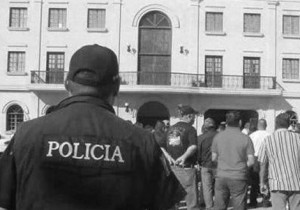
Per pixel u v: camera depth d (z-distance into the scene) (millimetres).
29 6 37750
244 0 38312
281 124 7617
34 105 36969
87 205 2441
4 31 37656
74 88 2725
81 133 2551
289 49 38406
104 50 2744
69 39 37500
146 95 36656
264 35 38312
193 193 9211
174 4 37906
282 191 7457
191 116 9367
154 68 37781
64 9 37719
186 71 37656
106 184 2473
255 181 12867
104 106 2699
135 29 37688
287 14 38531
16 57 37688
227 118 8812
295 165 7457
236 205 8633
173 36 37812
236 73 37938
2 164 2559
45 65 37406
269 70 38125
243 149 8570
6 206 2545
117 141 2562
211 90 36469
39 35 37469
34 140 2533
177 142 9148
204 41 37875
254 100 37750
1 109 37281
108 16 37625
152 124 37375
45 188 2445
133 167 2539
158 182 2641
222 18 38188
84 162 2477
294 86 38219
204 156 11312
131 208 2537
